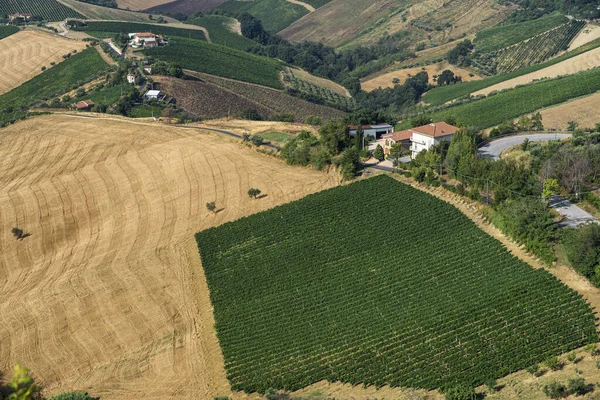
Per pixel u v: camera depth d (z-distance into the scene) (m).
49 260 121.62
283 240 114.75
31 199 144.50
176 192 139.38
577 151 120.00
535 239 98.75
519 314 86.25
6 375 90.94
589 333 80.00
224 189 137.38
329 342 88.38
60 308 105.56
